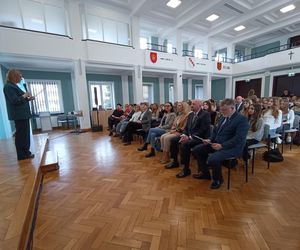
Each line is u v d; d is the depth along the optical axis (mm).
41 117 7219
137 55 7711
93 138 5387
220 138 2209
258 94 10070
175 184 2254
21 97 2498
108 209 1757
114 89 9453
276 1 6645
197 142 2469
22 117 2578
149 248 1277
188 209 1725
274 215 1599
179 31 8688
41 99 7562
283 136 3336
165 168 2797
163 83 11203
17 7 5469
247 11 7348
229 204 1790
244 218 1571
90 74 8656
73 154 3719
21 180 2014
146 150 3859
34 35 5430
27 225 1396
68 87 8148
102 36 7184
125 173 2643
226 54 11398
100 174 2629
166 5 7027
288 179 2285
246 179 2256
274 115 2924
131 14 7336
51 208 1794
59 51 5938
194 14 7457
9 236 1186
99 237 1393
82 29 6500
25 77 7109
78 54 6375
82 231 1461
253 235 1371
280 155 2898
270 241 1309
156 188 2158
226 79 11500
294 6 7352
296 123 3721
